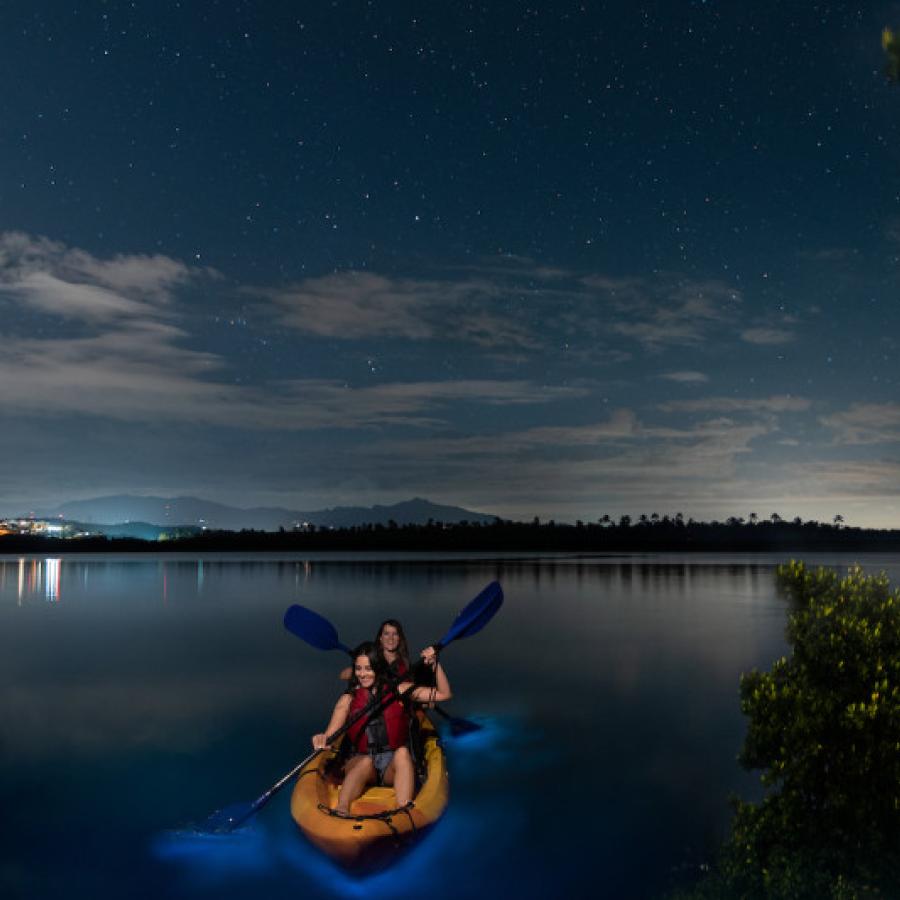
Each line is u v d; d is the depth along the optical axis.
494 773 8.06
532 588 37.38
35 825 6.57
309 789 6.18
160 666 14.80
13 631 20.44
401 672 8.08
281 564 74.00
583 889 5.42
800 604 4.49
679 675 13.85
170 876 5.66
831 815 3.85
